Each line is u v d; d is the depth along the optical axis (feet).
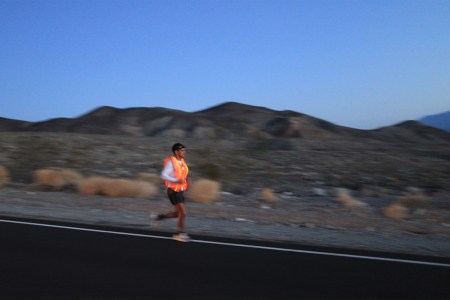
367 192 71.82
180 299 19.31
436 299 20.30
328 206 56.39
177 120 337.31
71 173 67.31
